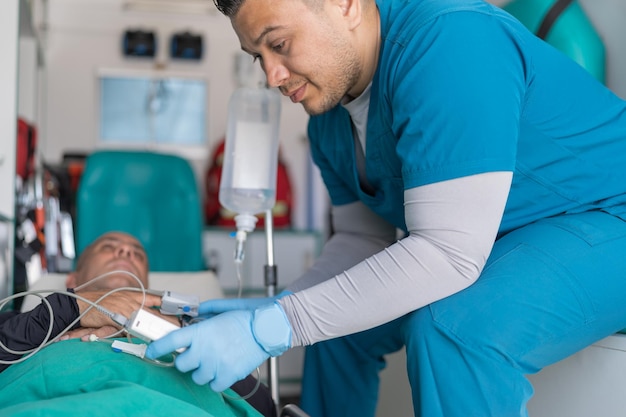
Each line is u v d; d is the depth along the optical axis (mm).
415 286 1156
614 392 1425
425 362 1218
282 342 1153
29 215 3125
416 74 1204
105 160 3186
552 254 1279
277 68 1265
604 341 1449
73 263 3264
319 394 1768
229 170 1624
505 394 1190
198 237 3217
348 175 1684
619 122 1425
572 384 1522
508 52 1239
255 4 1203
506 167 1156
